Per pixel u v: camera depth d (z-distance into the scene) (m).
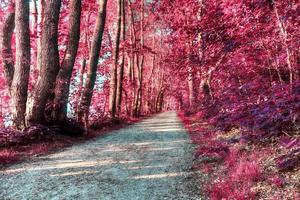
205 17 13.77
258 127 9.06
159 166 9.34
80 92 17.95
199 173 8.44
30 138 12.84
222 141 11.55
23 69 13.84
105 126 21.44
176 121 26.62
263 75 12.70
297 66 10.66
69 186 7.62
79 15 15.91
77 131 15.69
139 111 40.69
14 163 10.00
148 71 60.47
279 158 7.15
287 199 5.73
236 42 11.93
